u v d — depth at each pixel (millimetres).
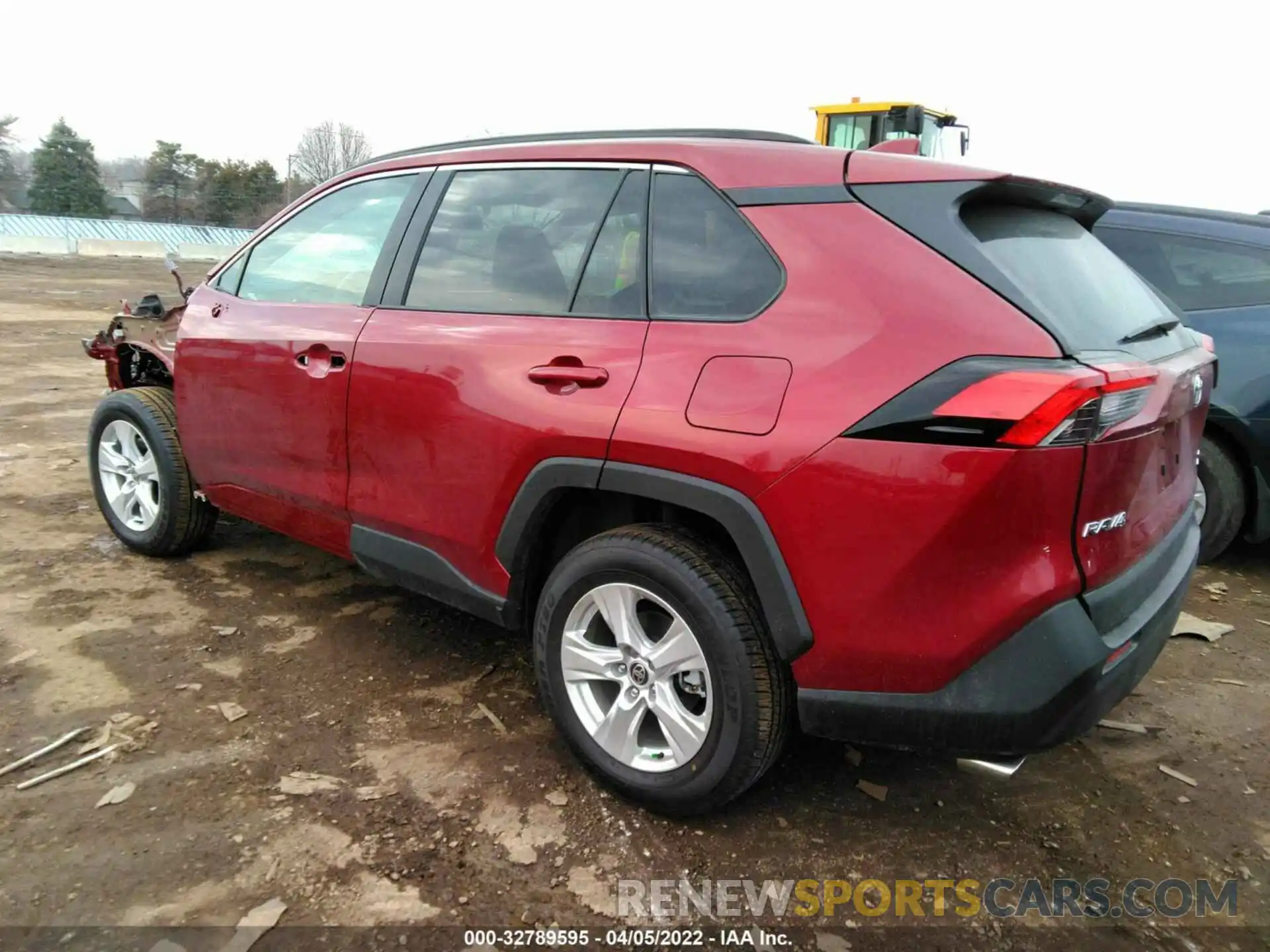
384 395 2912
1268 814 2627
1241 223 4465
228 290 3770
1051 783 2730
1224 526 4422
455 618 3697
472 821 2412
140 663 3164
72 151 61438
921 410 1922
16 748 2631
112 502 4195
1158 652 2312
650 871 2266
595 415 2367
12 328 12523
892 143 2730
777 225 2254
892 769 2760
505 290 2754
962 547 1920
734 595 2227
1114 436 1952
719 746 2252
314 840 2307
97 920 2014
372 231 3227
